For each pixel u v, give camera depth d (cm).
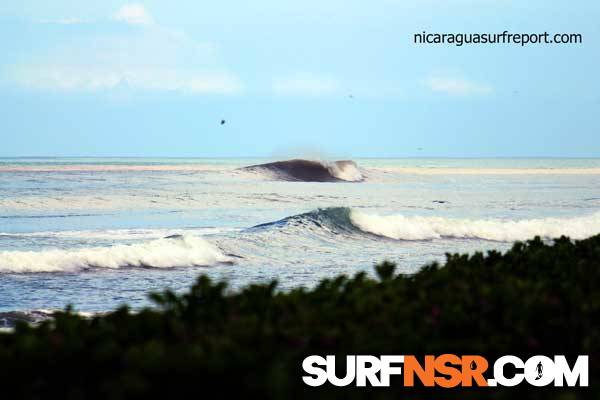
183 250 9025
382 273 2453
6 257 8106
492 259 2772
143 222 14212
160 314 1870
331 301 2059
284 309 1989
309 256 9650
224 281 2045
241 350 1588
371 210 16650
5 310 5975
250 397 1445
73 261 8381
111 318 1950
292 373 1633
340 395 1505
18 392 1561
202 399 1497
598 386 1792
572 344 1942
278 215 15812
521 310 1952
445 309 1950
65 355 1606
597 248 2861
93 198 18175
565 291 2109
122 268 8500
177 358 1505
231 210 16875
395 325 1908
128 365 1549
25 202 17112
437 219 12044
